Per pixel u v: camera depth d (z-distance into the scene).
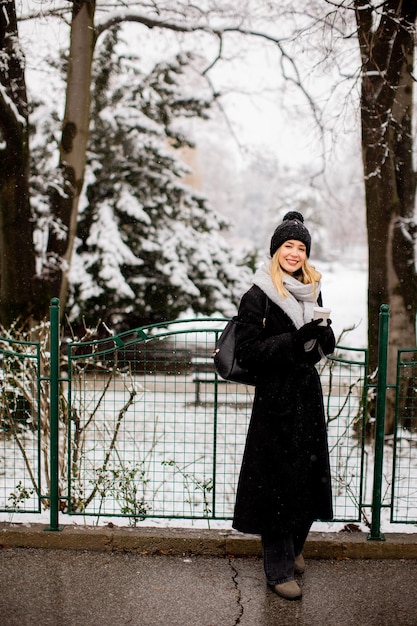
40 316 6.49
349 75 6.25
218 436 5.78
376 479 3.74
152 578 3.46
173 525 3.94
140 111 11.39
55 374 3.78
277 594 3.28
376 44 5.81
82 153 6.81
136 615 3.08
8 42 6.16
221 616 3.09
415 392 5.71
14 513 4.08
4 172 6.27
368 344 5.91
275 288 3.21
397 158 5.93
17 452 5.17
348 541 3.72
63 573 3.49
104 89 11.12
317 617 3.09
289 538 3.30
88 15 6.60
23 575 3.46
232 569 3.58
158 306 11.35
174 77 11.12
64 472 4.20
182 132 11.69
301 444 3.19
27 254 6.43
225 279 11.83
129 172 11.32
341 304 22.89
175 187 11.53
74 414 4.20
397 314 5.81
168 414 6.34
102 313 10.96
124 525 3.92
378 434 3.72
